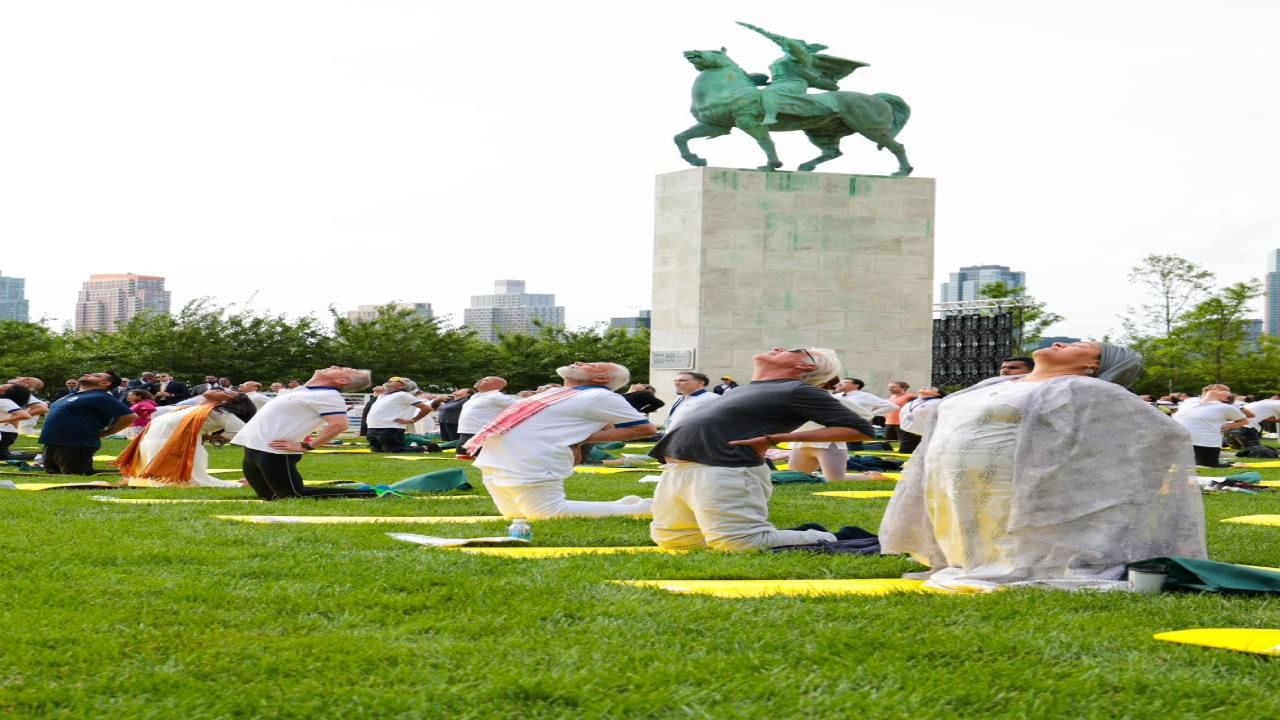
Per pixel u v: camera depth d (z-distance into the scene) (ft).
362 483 52.75
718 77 114.62
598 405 39.75
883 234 117.50
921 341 118.11
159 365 167.53
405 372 182.91
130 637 19.74
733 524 30.73
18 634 19.74
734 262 115.24
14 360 164.14
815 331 116.47
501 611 22.03
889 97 116.98
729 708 16.07
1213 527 37.29
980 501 25.90
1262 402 82.02
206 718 15.79
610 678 17.46
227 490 50.60
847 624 21.07
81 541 30.32
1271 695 16.89
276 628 20.67
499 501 39.88
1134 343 189.16
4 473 59.41
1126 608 22.57
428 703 16.26
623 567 27.58
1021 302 147.02
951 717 16.01
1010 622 21.47
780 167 116.16
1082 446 25.55
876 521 38.65
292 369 174.60
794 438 30.99
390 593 23.79
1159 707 16.40
